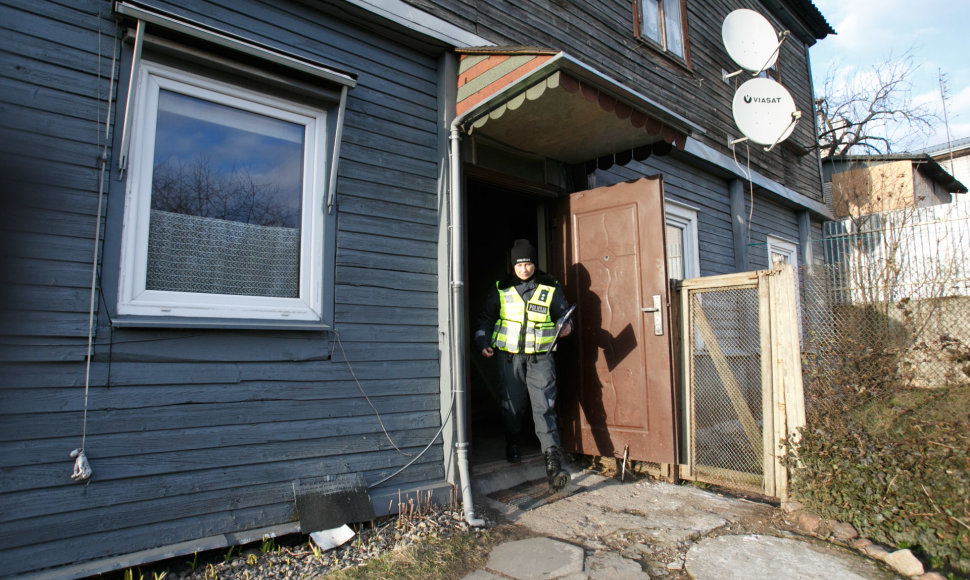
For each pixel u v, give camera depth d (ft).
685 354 13.66
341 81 10.36
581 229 14.93
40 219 7.75
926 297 20.31
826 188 41.75
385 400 10.98
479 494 12.16
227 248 9.52
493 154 13.84
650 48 21.85
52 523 7.45
